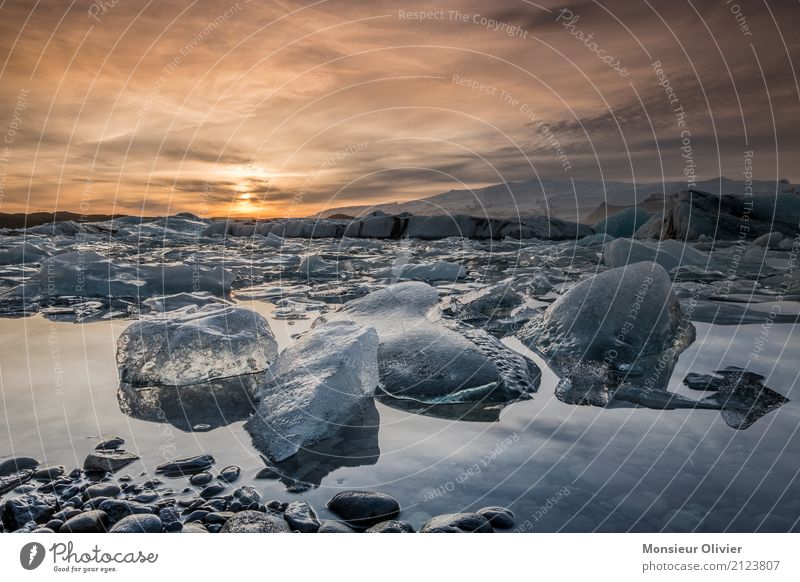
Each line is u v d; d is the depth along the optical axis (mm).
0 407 3145
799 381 3422
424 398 3246
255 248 13586
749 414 2912
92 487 2232
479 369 3346
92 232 15500
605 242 12633
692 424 2797
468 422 2908
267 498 2191
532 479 2299
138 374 3557
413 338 3691
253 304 6520
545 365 3893
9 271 8766
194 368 3586
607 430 2760
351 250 13062
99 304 6379
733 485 2209
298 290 7711
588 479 2287
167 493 2230
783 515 2006
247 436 2766
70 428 2857
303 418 2715
